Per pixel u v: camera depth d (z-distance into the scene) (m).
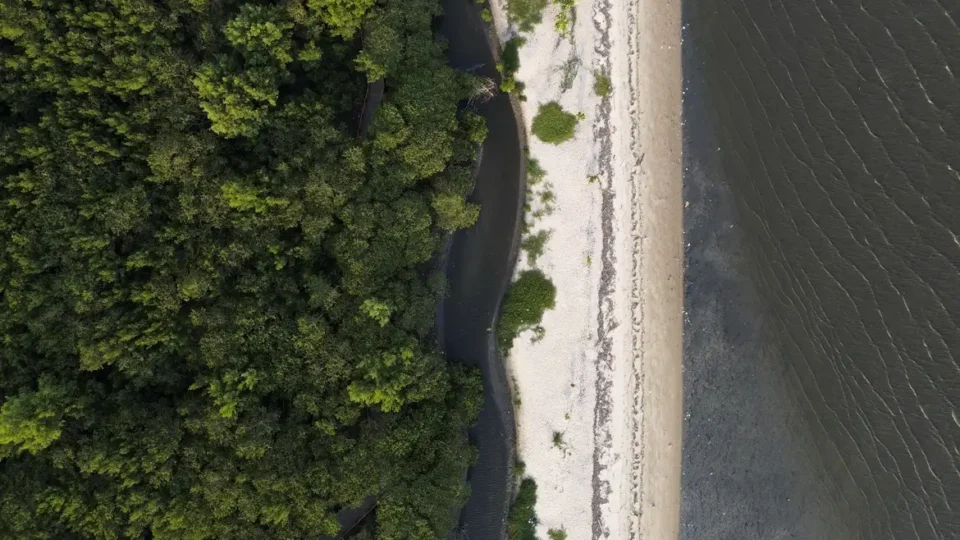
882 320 31.70
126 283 24.72
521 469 32.53
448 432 29.45
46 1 23.11
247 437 25.09
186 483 25.25
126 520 24.38
